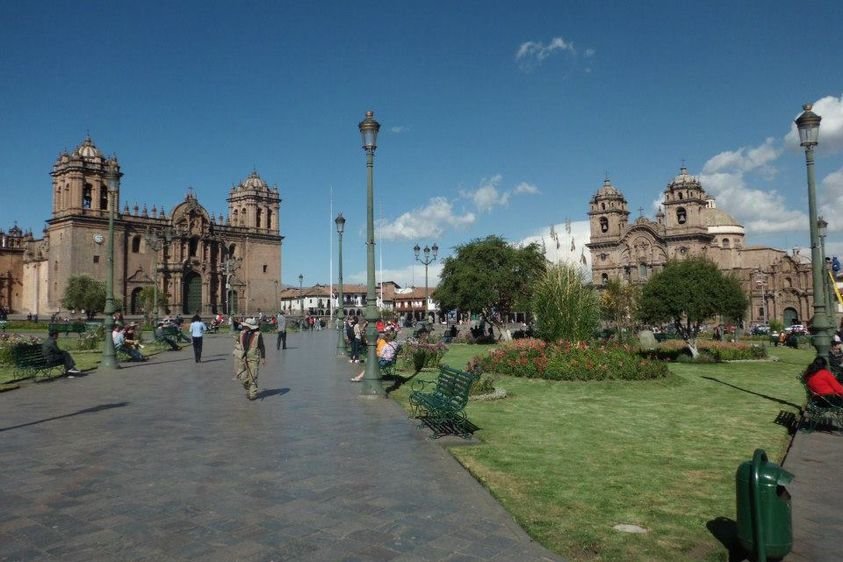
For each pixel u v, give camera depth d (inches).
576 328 928.3
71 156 3393.2
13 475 325.7
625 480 329.4
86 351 1304.1
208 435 430.6
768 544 220.8
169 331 1526.8
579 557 229.5
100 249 3408.0
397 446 398.9
